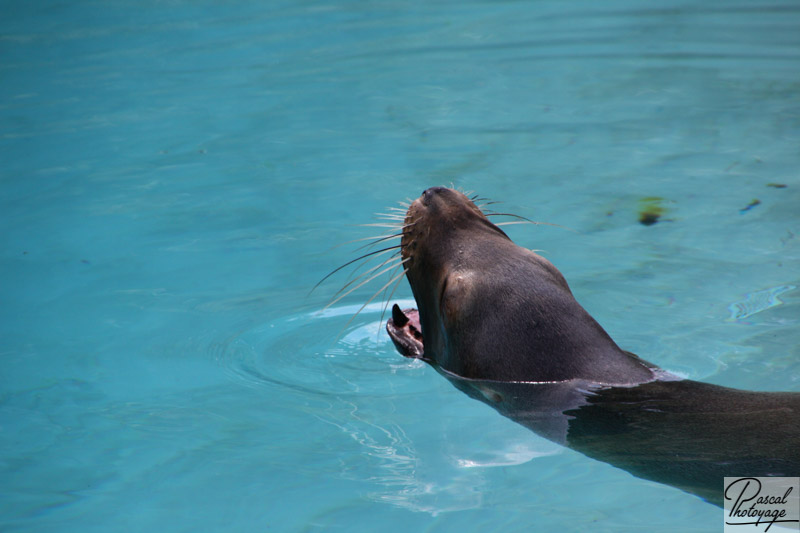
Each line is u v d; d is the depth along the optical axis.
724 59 25.95
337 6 34.41
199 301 13.36
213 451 9.10
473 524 7.58
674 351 10.94
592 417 8.62
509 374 9.31
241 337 12.06
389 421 9.54
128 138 21.25
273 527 7.73
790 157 18.62
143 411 10.09
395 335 11.68
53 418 10.03
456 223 10.39
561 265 14.21
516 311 9.46
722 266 13.85
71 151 20.52
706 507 7.40
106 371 11.23
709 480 7.54
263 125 21.91
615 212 16.31
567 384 9.07
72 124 22.38
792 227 15.22
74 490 8.50
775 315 12.00
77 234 16.17
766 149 19.19
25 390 10.78
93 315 13.02
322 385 10.55
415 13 32.91
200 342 11.98
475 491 8.10
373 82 25.06
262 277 14.17
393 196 17.20
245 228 16.22
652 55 26.66
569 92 23.75
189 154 20.14
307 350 11.58
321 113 22.69
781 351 10.84
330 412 9.84
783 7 31.66
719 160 18.70
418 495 8.10
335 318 12.56
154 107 23.36
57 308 13.32
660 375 9.52
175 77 26.00
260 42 29.52
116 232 16.19
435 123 21.70
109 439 9.46
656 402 8.75
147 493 8.41
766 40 27.59
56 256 15.27
